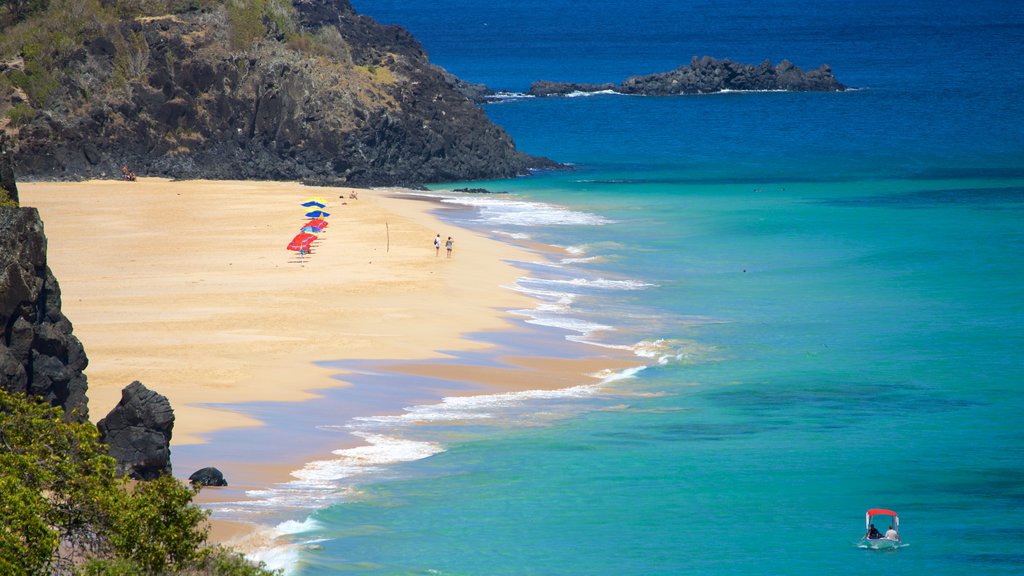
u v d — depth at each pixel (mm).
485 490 87188
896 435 104438
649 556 75438
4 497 52875
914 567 74562
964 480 92562
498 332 139000
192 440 95812
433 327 139000
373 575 70562
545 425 105250
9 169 96062
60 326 89125
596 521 81875
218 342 127938
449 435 101188
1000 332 144750
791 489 89688
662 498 86812
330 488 86438
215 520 78312
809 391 119000
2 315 82250
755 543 78562
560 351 132250
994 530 81562
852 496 88375
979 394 118375
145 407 81188
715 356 133125
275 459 92688
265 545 74375
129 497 59594
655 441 101250
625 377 123312
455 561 73438
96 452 66375
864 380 123938
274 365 119938
